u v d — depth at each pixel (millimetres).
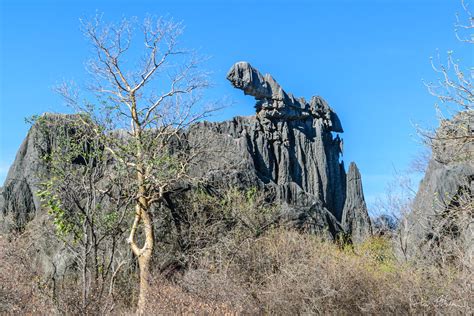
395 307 14734
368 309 14859
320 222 31625
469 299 12609
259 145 45531
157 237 22375
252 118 47000
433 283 14594
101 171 18469
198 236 22328
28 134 29422
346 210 46719
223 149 28859
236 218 24531
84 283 11562
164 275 19016
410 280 14852
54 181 17406
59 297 12016
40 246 19094
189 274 16031
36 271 16531
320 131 50594
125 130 21047
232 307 14375
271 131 47406
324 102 52688
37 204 27047
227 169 28391
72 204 15086
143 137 20875
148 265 18188
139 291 16047
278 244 18969
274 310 15547
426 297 14320
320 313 15148
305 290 15375
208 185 26422
